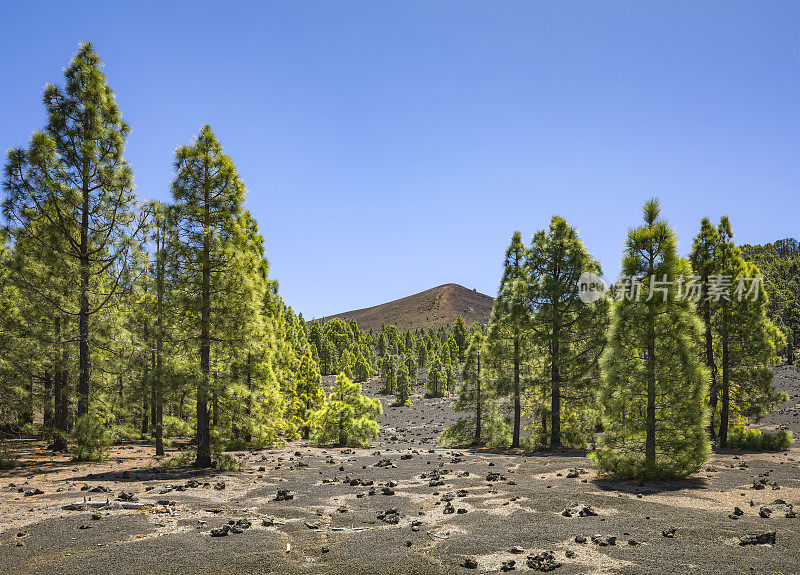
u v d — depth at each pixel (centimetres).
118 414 2631
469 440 3275
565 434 2880
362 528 1055
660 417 1655
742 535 938
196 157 2044
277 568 796
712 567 770
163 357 2105
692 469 1609
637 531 989
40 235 2094
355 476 1778
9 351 2345
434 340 15600
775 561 790
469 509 1230
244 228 2181
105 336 2200
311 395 3653
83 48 2206
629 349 1728
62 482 1564
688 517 1097
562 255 2902
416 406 7650
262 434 2272
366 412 3325
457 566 805
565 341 2872
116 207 2244
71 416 2695
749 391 2877
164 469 1923
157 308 2098
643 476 1605
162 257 1994
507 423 3241
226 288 2056
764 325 2878
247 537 962
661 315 1686
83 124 2192
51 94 2136
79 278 2159
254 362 2528
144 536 967
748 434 2806
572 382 2766
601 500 1291
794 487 1461
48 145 2062
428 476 1769
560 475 1783
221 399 2105
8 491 1399
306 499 1359
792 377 6316
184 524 1062
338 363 11356
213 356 2208
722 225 2956
